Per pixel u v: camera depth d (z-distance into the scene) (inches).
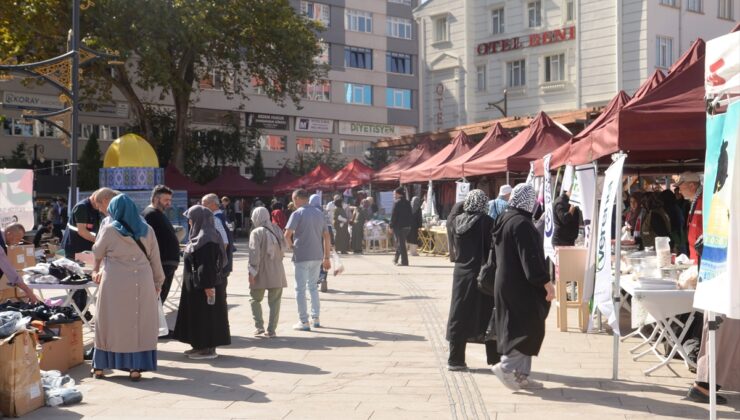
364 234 1138.7
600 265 303.3
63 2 1251.2
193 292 343.3
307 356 352.8
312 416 249.9
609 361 333.1
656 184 847.1
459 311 312.7
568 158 464.8
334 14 2276.1
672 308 294.2
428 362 337.1
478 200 313.0
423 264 890.7
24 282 338.3
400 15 2423.7
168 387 292.8
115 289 299.7
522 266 271.7
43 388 267.1
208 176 1782.7
